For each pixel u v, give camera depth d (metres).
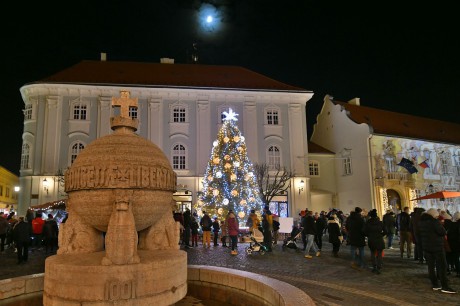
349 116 37.34
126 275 4.64
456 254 11.02
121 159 5.31
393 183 34.19
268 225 16.55
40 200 30.78
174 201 6.10
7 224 17.80
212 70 38.56
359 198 35.06
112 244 4.75
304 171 34.56
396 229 22.22
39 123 32.06
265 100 35.28
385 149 34.97
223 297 6.34
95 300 4.55
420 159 36.78
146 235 5.86
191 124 33.91
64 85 32.06
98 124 32.41
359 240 12.02
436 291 8.70
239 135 24.91
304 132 35.31
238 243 20.84
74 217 5.59
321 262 13.33
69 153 31.97
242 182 23.48
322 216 17.98
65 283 4.65
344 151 37.38
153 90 33.38
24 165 31.92
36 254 16.47
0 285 5.52
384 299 7.87
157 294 4.84
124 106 6.27
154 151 5.74
